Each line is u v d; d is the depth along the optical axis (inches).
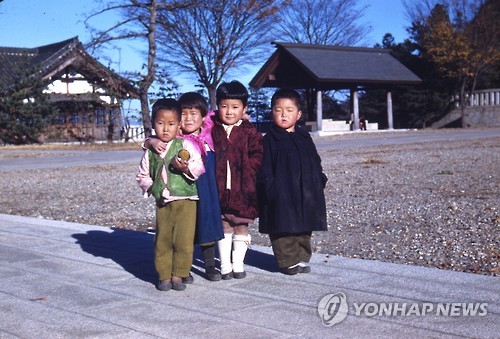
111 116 1560.0
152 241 278.7
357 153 788.6
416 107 1886.1
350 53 1558.8
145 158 200.1
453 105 1877.5
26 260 243.0
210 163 202.7
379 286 195.0
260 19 1555.1
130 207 398.6
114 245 270.7
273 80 1507.1
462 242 259.0
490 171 517.3
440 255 240.8
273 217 201.6
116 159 856.9
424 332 154.6
